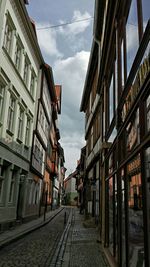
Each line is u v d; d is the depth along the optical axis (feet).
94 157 63.98
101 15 52.08
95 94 69.05
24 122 65.98
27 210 72.90
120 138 25.73
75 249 35.14
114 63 34.63
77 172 204.74
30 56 69.97
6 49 50.78
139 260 16.02
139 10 20.51
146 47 17.72
